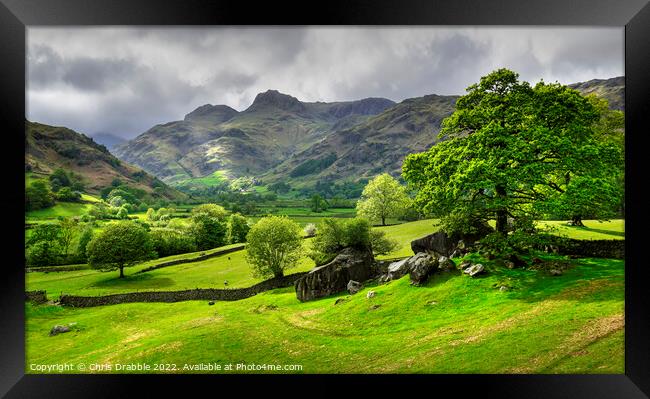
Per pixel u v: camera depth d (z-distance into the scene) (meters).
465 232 31.95
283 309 38.03
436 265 31.50
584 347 18.28
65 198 143.00
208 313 42.34
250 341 28.70
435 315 26.00
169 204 194.50
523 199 30.28
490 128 27.64
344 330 27.80
